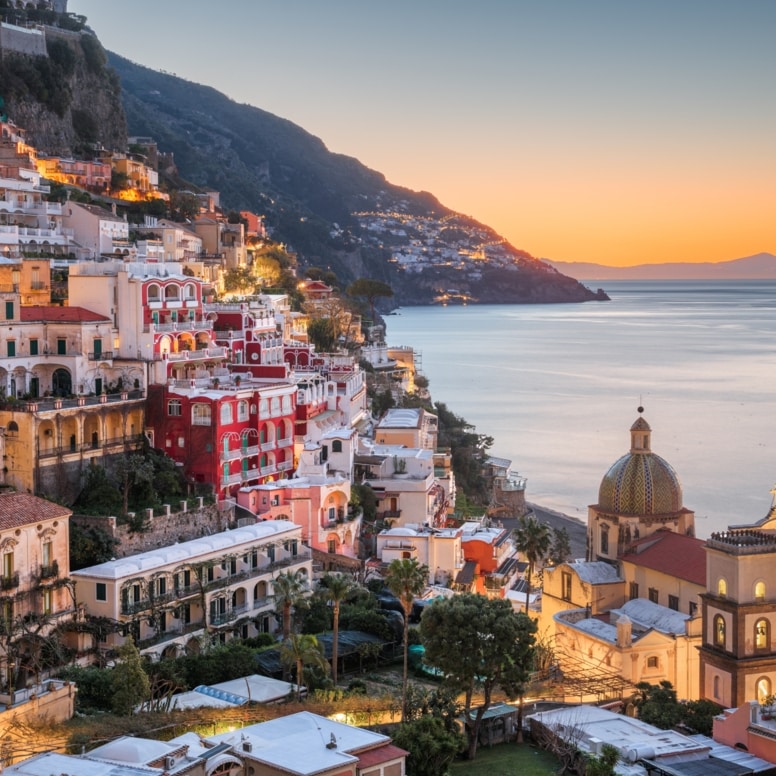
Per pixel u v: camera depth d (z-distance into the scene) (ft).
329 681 334.03
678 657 357.41
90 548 371.56
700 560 379.35
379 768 252.42
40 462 398.21
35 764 233.35
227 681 328.08
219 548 391.45
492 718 308.40
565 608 407.44
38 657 324.80
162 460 440.86
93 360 447.83
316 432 526.57
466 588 478.59
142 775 226.38
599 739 288.92
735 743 285.43
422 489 536.01
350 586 400.47
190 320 497.05
